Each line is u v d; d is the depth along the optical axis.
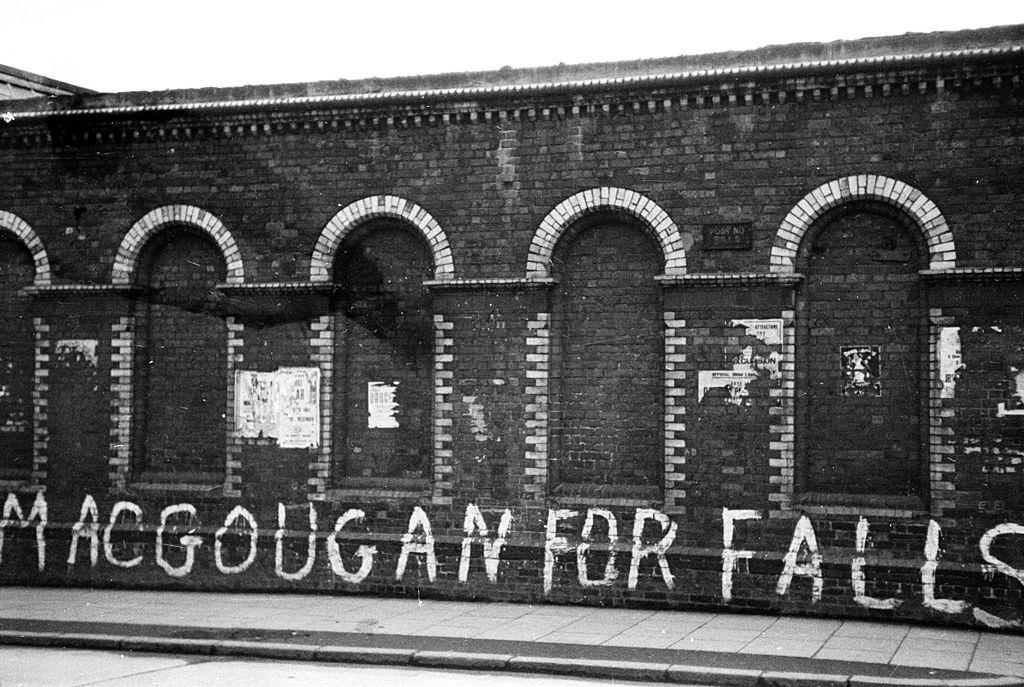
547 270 14.20
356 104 14.78
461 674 10.70
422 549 14.41
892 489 13.09
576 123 14.14
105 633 12.37
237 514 15.19
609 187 13.98
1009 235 12.59
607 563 13.76
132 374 15.78
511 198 14.34
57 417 15.99
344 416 15.10
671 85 13.64
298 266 15.11
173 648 11.90
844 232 13.34
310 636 12.09
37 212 16.16
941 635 12.06
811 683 10.07
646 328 14.04
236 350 15.30
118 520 15.66
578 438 14.22
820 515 13.09
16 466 16.41
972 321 12.66
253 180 15.33
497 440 14.27
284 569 14.92
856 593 12.88
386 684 10.09
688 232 13.68
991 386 12.58
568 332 14.32
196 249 15.80
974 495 12.58
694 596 13.43
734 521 13.38
